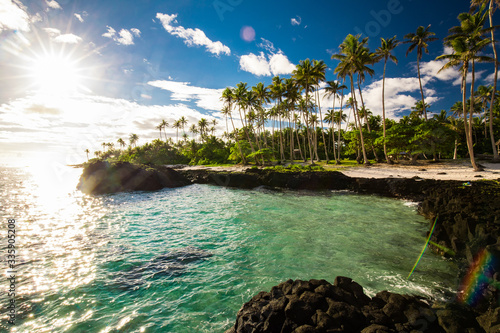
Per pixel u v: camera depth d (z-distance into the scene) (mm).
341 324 4844
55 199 28203
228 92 56781
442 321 5098
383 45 40969
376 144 43875
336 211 18875
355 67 40969
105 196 29906
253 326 5246
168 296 7484
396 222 15500
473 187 17828
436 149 36156
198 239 12898
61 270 9320
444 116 54625
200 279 8539
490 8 28547
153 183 35156
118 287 8047
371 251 10750
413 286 7672
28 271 9258
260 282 8234
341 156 75562
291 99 57000
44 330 5949
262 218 17188
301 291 5926
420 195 22703
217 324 6168
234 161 73812
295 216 17531
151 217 18234
